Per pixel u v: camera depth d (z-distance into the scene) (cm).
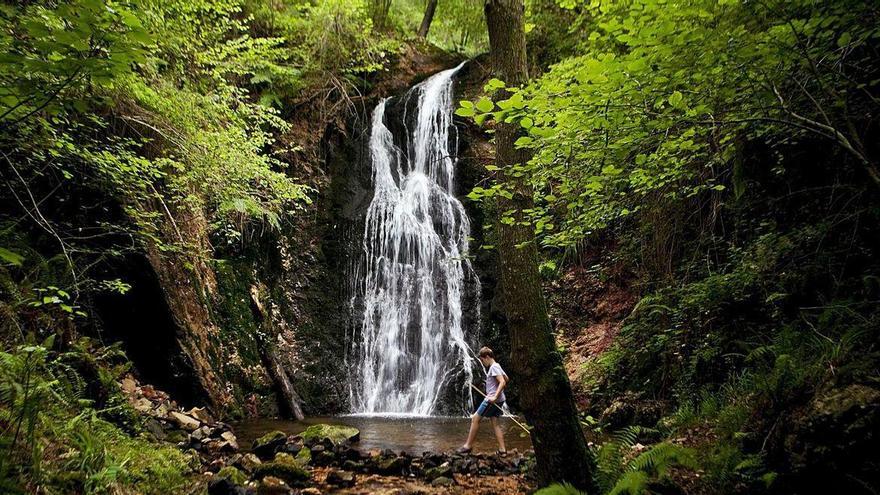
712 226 835
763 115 484
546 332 447
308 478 533
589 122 424
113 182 708
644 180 566
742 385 599
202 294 900
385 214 1453
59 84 306
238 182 885
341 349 1223
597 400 905
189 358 798
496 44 481
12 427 338
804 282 613
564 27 1371
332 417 1066
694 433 580
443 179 1546
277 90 1362
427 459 608
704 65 399
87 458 369
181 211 899
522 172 472
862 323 451
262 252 1157
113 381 583
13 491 286
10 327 486
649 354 852
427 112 1653
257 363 999
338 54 1490
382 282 1366
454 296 1357
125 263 745
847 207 588
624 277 1098
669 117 417
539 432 430
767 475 392
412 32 1930
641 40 388
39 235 674
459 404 1195
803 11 443
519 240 462
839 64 446
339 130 1494
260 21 1370
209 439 654
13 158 626
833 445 353
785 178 705
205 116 854
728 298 727
